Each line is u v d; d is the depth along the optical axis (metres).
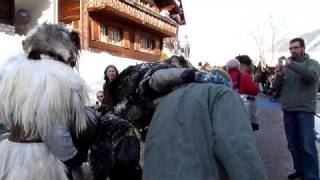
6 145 2.64
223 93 2.29
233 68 7.05
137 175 3.12
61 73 2.60
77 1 19.95
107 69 5.82
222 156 2.14
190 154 2.22
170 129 2.33
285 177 5.53
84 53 17.20
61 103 2.55
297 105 5.29
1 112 2.66
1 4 16.09
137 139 3.16
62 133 2.56
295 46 5.32
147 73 3.06
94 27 20.69
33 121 2.56
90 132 2.82
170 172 2.24
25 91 2.55
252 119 7.16
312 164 5.23
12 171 2.53
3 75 2.66
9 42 13.12
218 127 2.19
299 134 5.35
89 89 2.83
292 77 5.38
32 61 2.66
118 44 23.33
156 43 28.81
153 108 3.06
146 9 24.11
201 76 2.46
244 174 2.08
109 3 19.89
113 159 3.06
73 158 2.65
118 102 3.28
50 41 2.69
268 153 6.96
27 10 19.05
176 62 3.14
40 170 2.53
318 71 5.19
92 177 3.05
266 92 23.64
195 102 2.30
